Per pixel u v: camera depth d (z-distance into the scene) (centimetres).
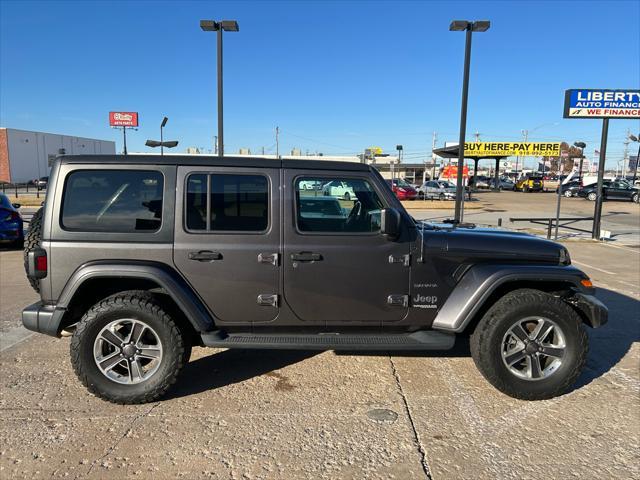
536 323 379
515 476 280
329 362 451
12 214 1109
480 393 387
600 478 278
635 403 371
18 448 305
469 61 1305
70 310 370
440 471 285
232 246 365
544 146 5181
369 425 337
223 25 1352
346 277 373
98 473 280
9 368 433
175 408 361
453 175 4175
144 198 365
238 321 374
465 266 383
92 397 378
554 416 350
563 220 2089
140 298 358
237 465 290
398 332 388
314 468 287
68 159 366
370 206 379
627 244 1345
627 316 611
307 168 373
